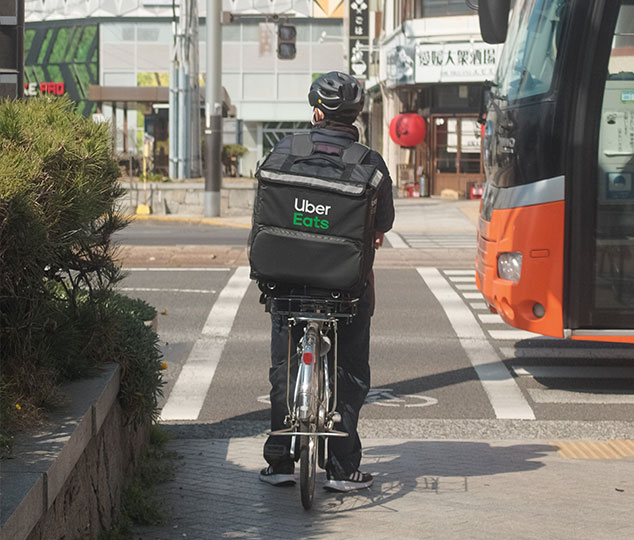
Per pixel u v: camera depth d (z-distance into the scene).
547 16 9.52
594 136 9.21
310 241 5.39
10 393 4.47
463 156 45.50
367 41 50.03
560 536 5.27
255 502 5.88
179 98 40.75
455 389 9.78
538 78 9.43
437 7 42.97
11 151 4.50
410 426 8.37
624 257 9.26
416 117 44.78
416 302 14.89
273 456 6.18
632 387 9.88
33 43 80.62
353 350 6.05
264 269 5.46
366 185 5.40
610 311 9.29
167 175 54.28
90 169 4.93
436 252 20.33
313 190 5.38
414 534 5.29
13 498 3.46
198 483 6.27
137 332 6.05
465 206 37.75
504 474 6.57
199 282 16.66
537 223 9.34
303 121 77.88
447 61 42.69
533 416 8.74
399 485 6.29
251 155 78.25
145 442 6.91
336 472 6.13
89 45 78.06
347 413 6.08
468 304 14.73
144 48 77.44
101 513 4.95
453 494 6.08
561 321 9.32
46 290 4.89
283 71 77.50
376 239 6.00
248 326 12.96
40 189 4.54
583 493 6.10
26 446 4.07
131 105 53.53
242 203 33.78
